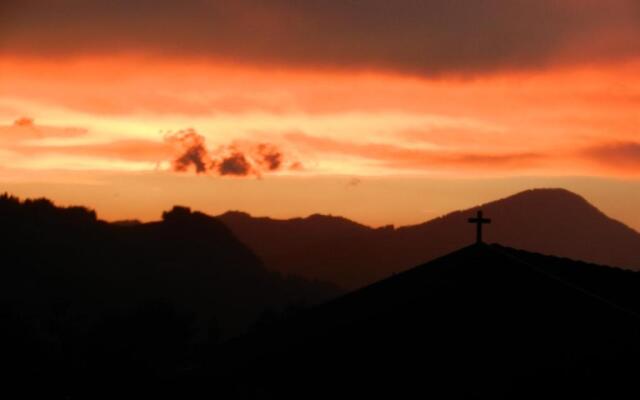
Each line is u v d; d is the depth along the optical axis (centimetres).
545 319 4184
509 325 4212
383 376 4244
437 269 4316
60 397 6438
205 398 4466
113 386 6259
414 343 4253
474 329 4228
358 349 4288
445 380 4203
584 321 4153
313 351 4322
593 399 4075
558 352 4150
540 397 4122
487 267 4281
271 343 4416
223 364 4425
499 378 4172
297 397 4300
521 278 4241
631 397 4047
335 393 4262
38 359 6906
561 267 4812
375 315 4303
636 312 4172
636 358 4059
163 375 4828
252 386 4366
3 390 6581
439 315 4266
